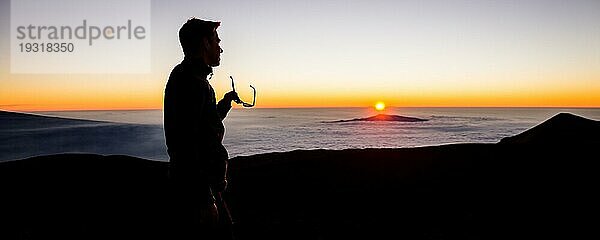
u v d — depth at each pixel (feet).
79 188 16.35
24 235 12.19
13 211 13.91
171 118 7.12
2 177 17.54
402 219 13.57
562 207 14.34
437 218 13.55
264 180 18.24
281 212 14.39
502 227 12.72
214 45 7.51
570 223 12.98
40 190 16.08
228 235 8.14
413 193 16.12
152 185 16.75
